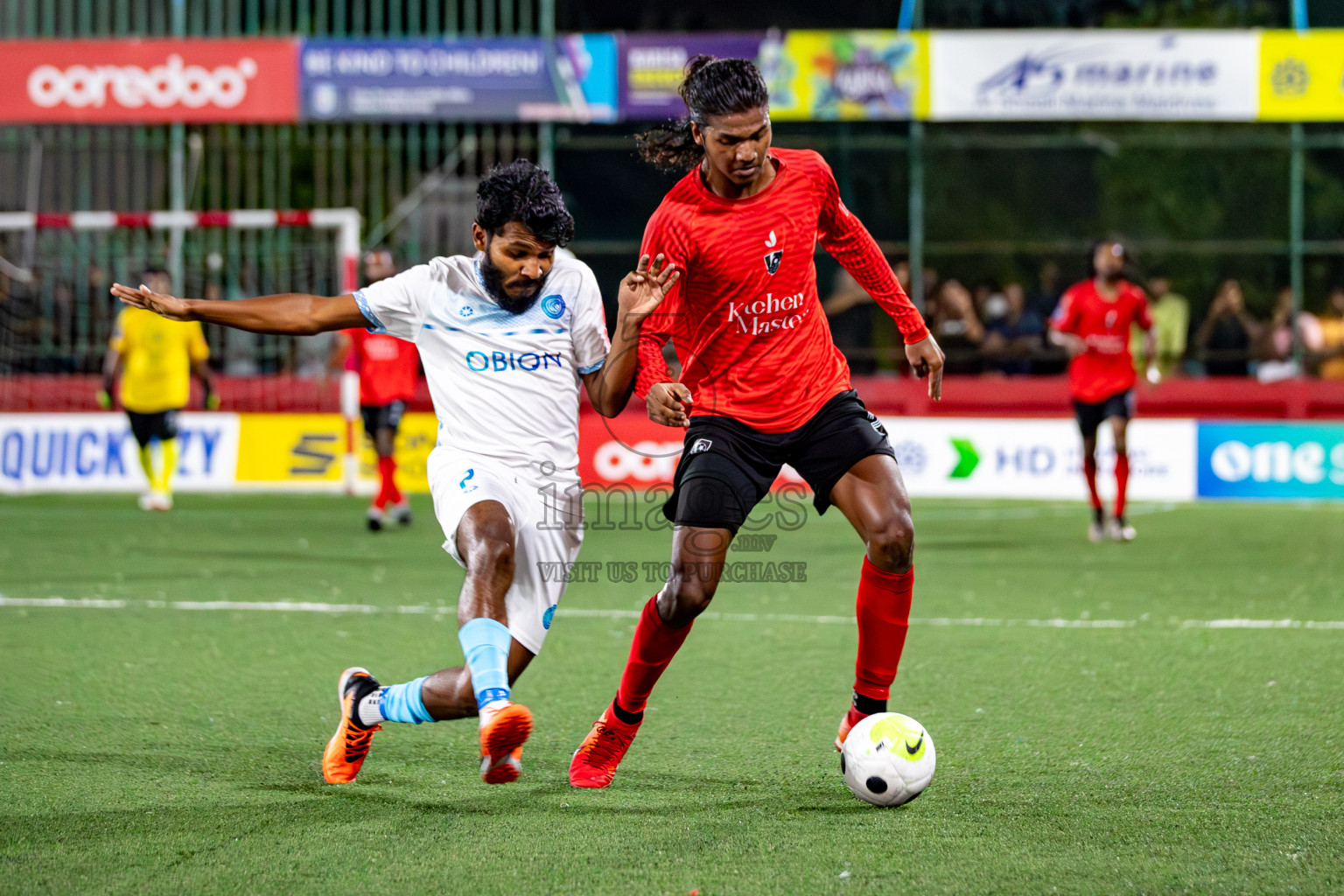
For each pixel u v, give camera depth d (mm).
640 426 42344
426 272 11672
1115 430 30953
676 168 12445
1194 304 51062
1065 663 17516
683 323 12336
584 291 11742
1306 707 15039
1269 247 45250
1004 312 46750
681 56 42000
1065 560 28078
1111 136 47906
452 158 46000
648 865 9898
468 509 11117
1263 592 23828
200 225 41875
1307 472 41812
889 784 11195
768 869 9828
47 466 42594
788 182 12023
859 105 42156
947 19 54750
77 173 47219
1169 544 30766
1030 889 9414
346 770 12008
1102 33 41938
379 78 42375
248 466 42562
